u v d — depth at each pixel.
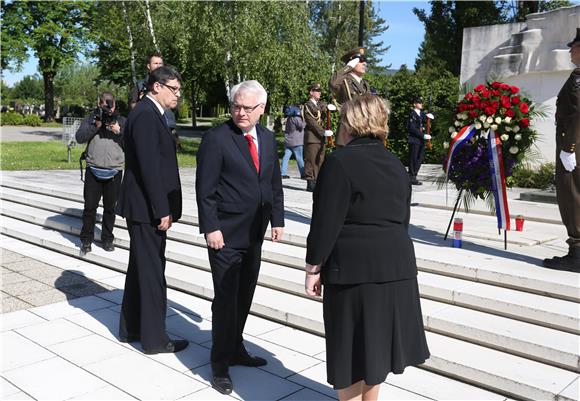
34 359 3.88
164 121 4.02
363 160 2.65
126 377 3.62
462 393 3.37
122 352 4.02
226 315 3.50
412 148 10.53
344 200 2.60
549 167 9.10
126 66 35.19
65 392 3.40
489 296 4.02
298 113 11.51
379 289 2.61
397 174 2.72
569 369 3.38
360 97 2.78
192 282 5.21
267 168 3.62
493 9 27.12
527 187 9.29
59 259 6.57
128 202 3.98
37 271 6.07
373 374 2.57
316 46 20.16
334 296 2.69
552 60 9.41
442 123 5.32
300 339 4.23
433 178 5.72
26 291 5.38
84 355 3.95
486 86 5.09
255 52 17.41
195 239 6.09
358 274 2.59
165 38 20.45
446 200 7.41
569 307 3.78
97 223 7.29
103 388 3.46
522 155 5.04
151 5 20.52
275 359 3.90
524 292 4.12
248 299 3.73
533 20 9.96
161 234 4.00
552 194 7.60
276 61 17.56
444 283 4.34
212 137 3.49
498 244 5.35
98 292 5.39
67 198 8.63
